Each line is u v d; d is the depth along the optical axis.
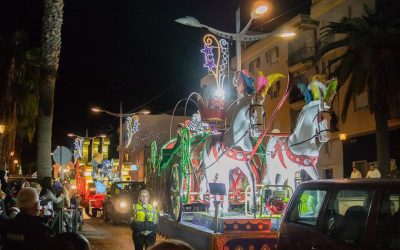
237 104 12.70
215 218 10.48
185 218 13.29
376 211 5.72
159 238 16.81
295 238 6.98
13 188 16.95
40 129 17.22
